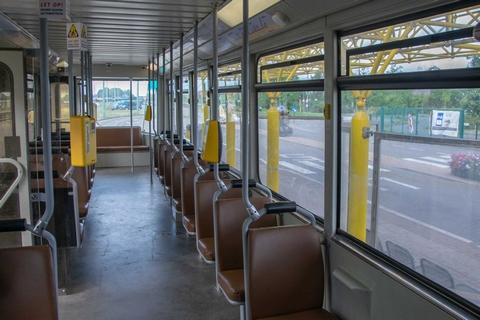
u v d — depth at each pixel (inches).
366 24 99.1
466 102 74.1
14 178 140.6
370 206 102.5
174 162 219.0
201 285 162.1
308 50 128.6
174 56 287.0
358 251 102.6
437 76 78.7
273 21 128.0
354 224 109.7
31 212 141.1
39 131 145.7
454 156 77.5
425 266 85.4
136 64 409.1
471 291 75.4
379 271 93.8
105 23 160.4
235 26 150.1
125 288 159.5
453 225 78.5
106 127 458.6
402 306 86.9
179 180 219.1
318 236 108.2
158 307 145.3
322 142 124.9
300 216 133.5
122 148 450.3
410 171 88.5
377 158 99.3
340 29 108.0
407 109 88.5
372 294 96.7
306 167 135.1
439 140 80.6
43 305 90.2
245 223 105.1
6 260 89.4
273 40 141.8
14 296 89.1
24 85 139.9
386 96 95.1
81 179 200.7
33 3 123.4
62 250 156.8
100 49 253.6
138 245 206.5
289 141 146.2
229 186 131.8
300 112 136.9
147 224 241.4
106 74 421.4
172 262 184.9
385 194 97.0
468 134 74.2
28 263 90.0
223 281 122.6
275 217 134.3
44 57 95.4
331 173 114.3
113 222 245.4
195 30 153.3
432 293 80.3
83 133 138.7
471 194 74.7
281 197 151.9
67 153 184.7
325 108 114.8
